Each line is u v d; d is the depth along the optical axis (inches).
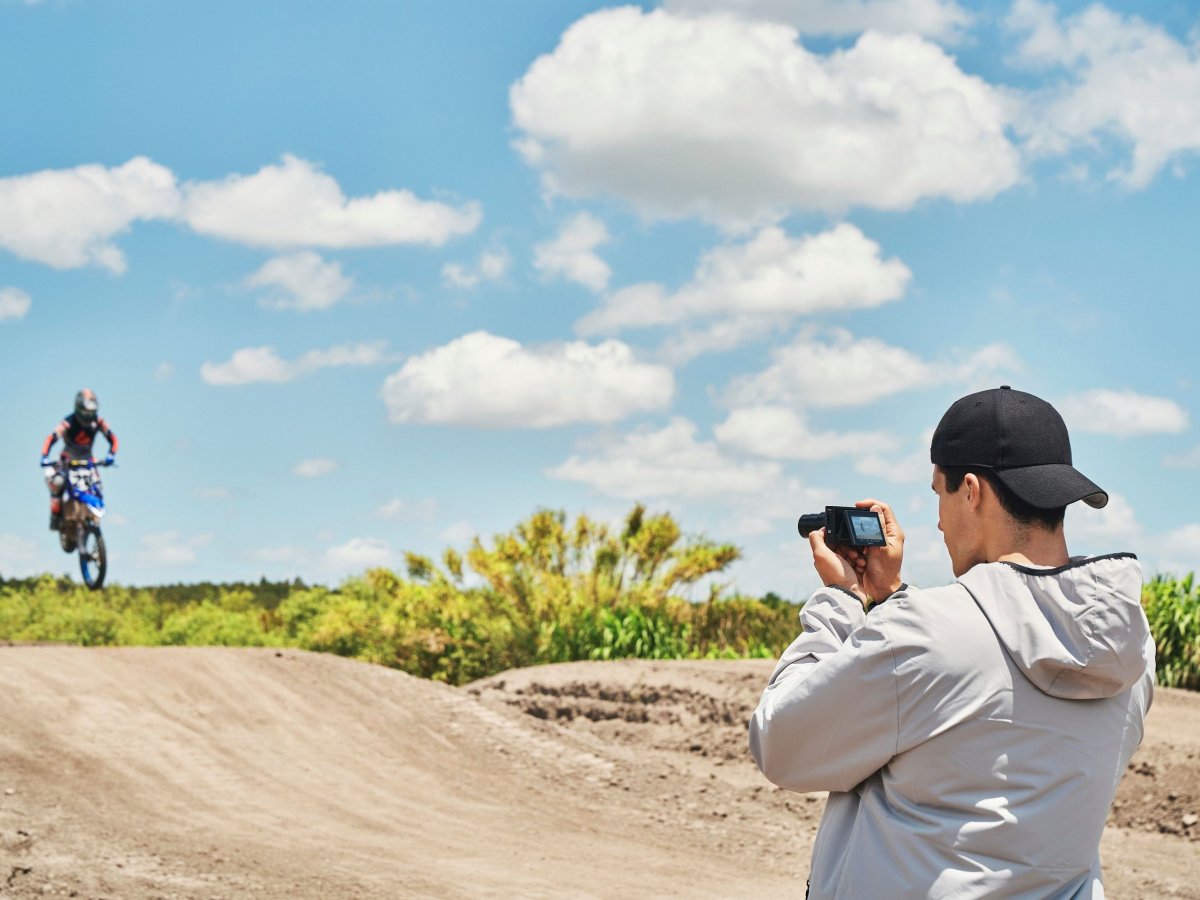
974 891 70.2
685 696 467.8
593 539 659.4
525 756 370.3
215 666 405.7
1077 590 71.4
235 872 231.5
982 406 79.0
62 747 310.3
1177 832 312.0
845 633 80.9
